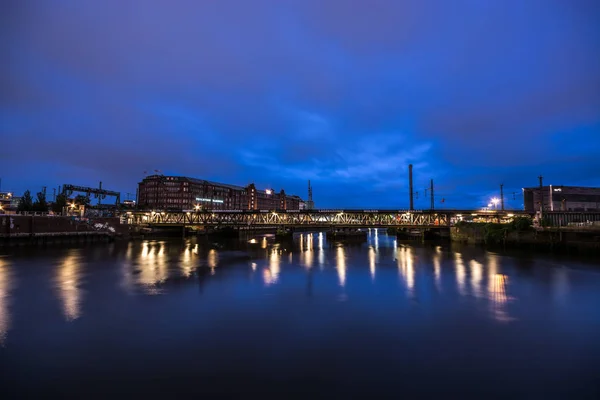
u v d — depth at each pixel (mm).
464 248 73750
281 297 27641
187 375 14188
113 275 38406
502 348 17109
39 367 14828
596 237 56844
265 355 16172
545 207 108438
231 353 16406
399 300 26719
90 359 15664
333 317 22156
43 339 18094
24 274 38438
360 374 14328
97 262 49750
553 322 21266
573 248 60750
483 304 25547
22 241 72125
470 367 15008
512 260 52000
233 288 31266
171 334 18906
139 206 162500
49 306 24578
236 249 73500
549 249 64625
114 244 85000
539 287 31766
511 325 20672
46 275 37969
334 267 45531
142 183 187625
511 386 13398
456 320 21594
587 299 27172
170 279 35906
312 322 21109
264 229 130000
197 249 72875
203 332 19250
